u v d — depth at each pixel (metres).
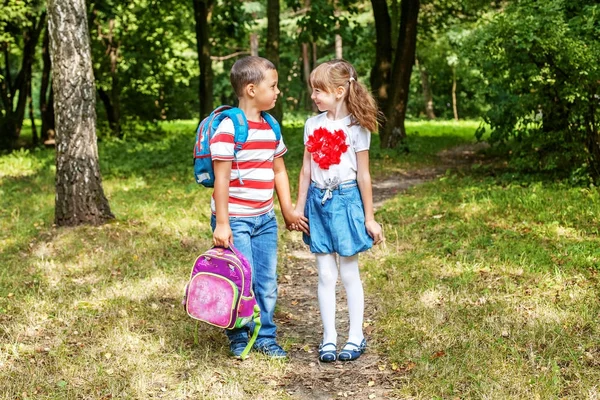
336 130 3.95
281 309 5.09
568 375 3.62
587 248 5.90
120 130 22.47
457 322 4.43
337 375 3.87
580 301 4.66
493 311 4.59
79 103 7.44
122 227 7.43
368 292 5.26
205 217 8.14
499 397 3.38
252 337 3.96
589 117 8.89
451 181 10.62
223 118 3.85
